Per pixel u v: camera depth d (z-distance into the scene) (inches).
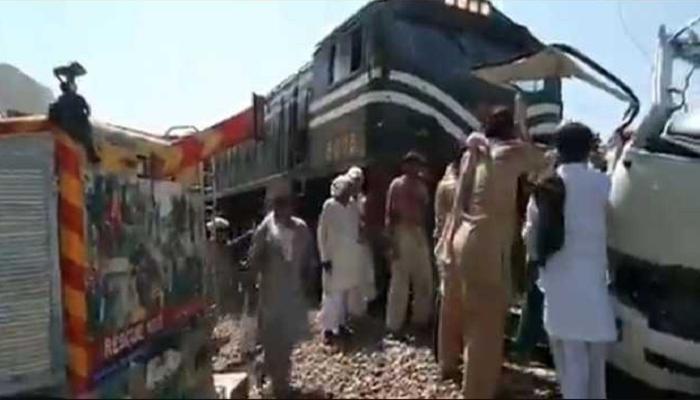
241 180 721.0
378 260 426.0
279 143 608.7
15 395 281.1
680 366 295.3
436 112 447.5
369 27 449.1
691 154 309.0
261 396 272.5
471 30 470.3
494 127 261.7
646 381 304.0
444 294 280.1
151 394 248.4
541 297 296.2
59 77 291.0
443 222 324.2
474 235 246.8
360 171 396.8
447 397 255.3
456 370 281.3
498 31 478.6
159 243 379.2
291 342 282.0
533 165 252.2
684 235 297.0
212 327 439.5
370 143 439.2
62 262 288.0
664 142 316.2
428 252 373.1
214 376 287.1
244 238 545.3
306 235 297.7
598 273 220.1
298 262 291.9
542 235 221.0
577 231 219.5
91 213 301.3
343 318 369.4
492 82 415.8
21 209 288.0
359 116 454.6
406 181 373.4
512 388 262.1
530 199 253.3
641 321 299.4
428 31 455.5
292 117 581.0
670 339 294.4
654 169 305.0
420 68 447.8
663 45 346.0
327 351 333.4
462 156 283.7
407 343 342.3
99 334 298.0
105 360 300.8
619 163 314.0
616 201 307.1
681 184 301.0
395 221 371.9
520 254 289.3
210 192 580.1
